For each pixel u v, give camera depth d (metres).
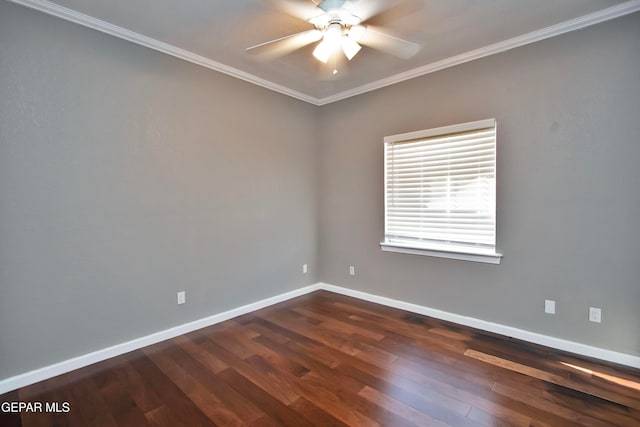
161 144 2.78
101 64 2.44
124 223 2.58
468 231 3.03
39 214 2.20
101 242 2.47
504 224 2.82
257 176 3.55
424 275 3.36
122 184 2.56
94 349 2.45
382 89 3.60
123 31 2.50
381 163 3.64
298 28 2.48
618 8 2.25
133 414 1.85
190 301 3.00
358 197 3.88
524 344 2.68
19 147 2.11
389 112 3.55
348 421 1.78
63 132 2.28
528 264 2.72
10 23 2.07
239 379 2.20
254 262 3.55
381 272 3.71
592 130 2.41
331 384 2.13
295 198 3.98
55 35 2.23
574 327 2.53
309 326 3.10
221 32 2.55
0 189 2.05
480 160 2.94
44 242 2.22
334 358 2.48
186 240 2.96
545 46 2.58
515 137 2.74
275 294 3.77
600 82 2.37
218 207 3.20
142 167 2.67
